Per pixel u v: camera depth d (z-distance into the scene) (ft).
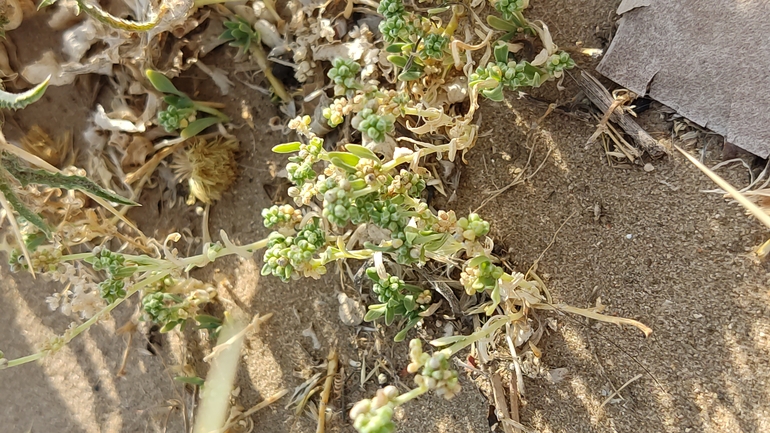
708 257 0.34
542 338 0.38
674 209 0.34
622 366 0.36
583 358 0.37
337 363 0.44
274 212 0.34
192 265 0.38
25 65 0.43
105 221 0.43
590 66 0.36
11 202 0.33
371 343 0.43
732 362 0.33
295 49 0.42
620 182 0.36
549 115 0.37
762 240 0.32
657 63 0.34
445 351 0.31
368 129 0.29
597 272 0.36
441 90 0.38
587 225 0.37
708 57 0.33
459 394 0.40
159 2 0.40
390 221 0.31
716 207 0.33
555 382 0.38
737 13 0.33
